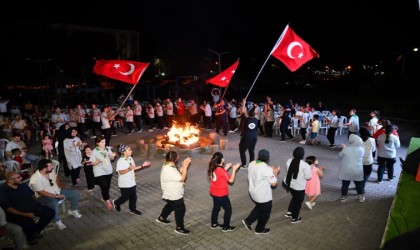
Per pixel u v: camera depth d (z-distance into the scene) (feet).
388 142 28.53
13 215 19.30
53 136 44.98
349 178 24.41
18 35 92.94
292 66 29.99
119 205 23.65
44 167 21.33
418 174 14.67
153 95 129.70
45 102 99.50
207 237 20.74
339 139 48.57
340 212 23.82
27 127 49.90
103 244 20.25
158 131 57.26
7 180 19.36
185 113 69.05
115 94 121.29
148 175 33.04
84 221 23.30
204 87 136.87
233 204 25.70
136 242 20.40
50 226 22.22
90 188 28.40
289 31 29.68
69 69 109.60
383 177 31.24
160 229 21.95
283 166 35.60
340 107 96.68
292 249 19.17
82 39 108.17
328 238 20.31
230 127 56.18
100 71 30.94
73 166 29.78
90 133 56.29
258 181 19.57
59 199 22.72
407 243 10.34
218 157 20.26
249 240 20.24
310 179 21.66
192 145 40.40
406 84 90.33
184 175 20.44
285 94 144.97
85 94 113.29
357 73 142.72
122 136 53.42
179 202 20.57
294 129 50.83
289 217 23.11
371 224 21.99
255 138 33.24
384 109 78.23
